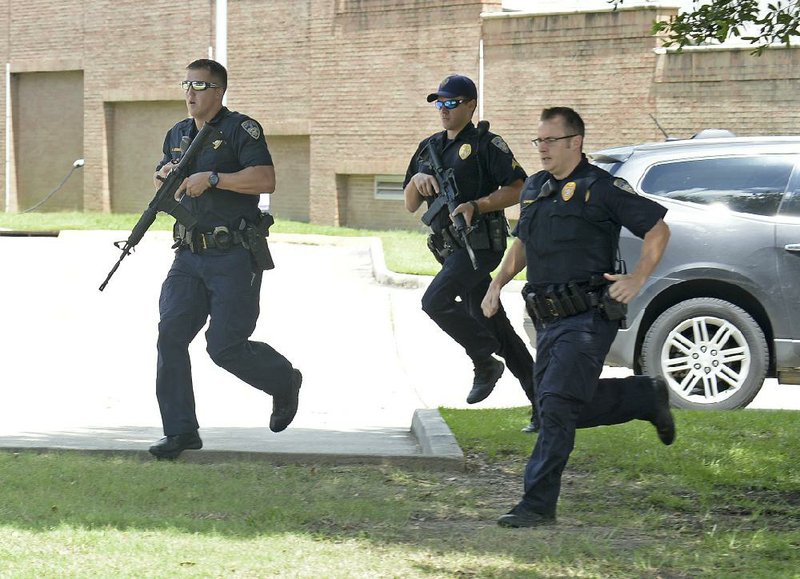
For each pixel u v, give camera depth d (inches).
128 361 946.7
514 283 1353.3
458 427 601.0
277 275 1498.5
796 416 633.6
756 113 1665.8
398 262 1513.3
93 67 2416.3
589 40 1806.1
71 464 514.0
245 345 550.0
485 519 443.8
